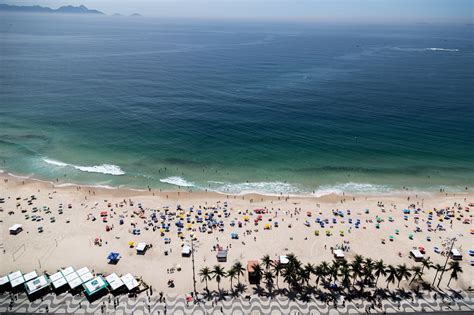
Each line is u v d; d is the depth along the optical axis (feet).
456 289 223.10
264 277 230.89
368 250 263.08
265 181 368.48
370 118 551.18
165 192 344.69
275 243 269.44
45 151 425.69
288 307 206.90
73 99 632.38
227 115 559.79
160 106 601.21
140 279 228.84
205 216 303.68
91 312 203.10
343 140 467.11
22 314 200.75
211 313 202.69
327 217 305.12
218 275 220.84
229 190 350.43
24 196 329.11
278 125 518.37
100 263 245.24
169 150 434.30
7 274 232.32
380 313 202.90
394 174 384.47
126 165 396.98
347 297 214.69
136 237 273.54
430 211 314.35
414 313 203.21
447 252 260.83
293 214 309.22
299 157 419.54
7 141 448.24
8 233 274.36
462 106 613.52
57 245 262.47
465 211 315.99
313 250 262.06
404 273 214.90
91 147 438.81
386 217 306.14
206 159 412.57
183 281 229.45
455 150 439.22
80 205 317.01
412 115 565.94
